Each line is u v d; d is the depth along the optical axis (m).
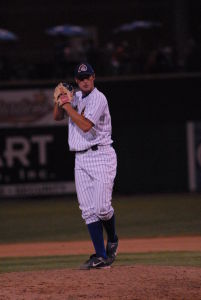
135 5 76.06
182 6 69.31
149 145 55.91
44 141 55.81
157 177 56.00
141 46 68.25
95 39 72.69
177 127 56.06
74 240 37.75
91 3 77.44
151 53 60.03
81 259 30.02
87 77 21.42
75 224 43.47
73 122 21.62
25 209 51.09
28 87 55.69
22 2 76.25
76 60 58.91
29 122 55.78
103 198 21.66
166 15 74.62
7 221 45.72
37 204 53.56
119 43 75.00
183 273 21.44
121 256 30.34
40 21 76.81
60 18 77.19
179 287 19.50
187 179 56.06
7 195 56.06
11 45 75.00
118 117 56.19
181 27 69.19
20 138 55.78
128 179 55.97
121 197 55.31
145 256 30.20
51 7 76.94
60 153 55.91
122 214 46.62
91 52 58.97
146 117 56.16
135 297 18.44
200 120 56.06
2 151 55.78
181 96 56.06
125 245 35.00
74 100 22.00
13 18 76.06
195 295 18.61
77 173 21.98
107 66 59.16
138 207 49.44
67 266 27.39
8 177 55.97
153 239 36.94
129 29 71.94
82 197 22.05
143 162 55.91
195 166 55.97
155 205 50.09
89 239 37.91
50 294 19.11
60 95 21.22
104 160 21.64
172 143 56.06
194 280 20.38
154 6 75.56
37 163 55.97
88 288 19.55
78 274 21.55
